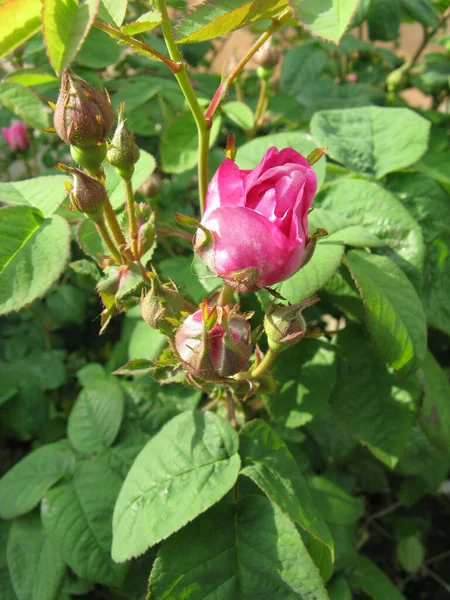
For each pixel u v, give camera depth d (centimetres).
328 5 12
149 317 16
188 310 17
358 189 24
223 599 18
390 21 34
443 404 24
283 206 13
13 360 37
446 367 35
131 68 41
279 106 38
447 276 24
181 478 19
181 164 28
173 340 16
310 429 31
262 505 20
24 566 24
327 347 24
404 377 21
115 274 18
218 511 20
